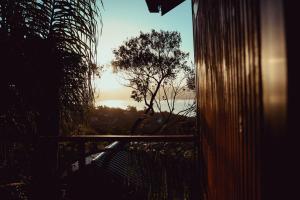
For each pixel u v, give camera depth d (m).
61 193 4.11
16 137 3.15
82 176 4.28
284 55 0.55
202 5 2.79
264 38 0.70
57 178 3.91
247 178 1.14
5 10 2.87
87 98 3.42
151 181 4.43
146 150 4.50
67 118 3.64
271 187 0.70
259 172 0.93
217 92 2.04
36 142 3.49
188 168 4.20
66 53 3.23
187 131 11.30
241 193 1.29
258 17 0.86
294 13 0.53
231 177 1.57
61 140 3.73
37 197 3.73
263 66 0.73
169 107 16.41
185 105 12.76
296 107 0.53
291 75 0.54
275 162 0.64
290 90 0.54
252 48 0.97
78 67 3.32
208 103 2.64
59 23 3.23
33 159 3.66
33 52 3.01
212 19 2.14
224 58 1.67
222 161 1.90
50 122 3.47
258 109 0.91
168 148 4.45
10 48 2.88
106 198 4.53
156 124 16.69
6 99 2.93
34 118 3.21
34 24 3.04
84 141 3.85
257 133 0.94
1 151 3.12
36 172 3.71
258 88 0.89
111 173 4.99
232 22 1.38
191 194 4.16
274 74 0.62
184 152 4.34
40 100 3.19
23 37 2.92
